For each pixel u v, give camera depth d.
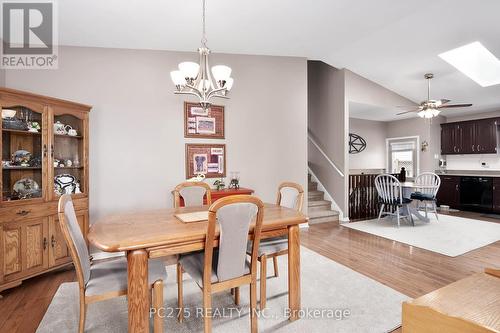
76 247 1.61
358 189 5.60
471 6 3.14
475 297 0.80
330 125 5.68
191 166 3.86
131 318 1.54
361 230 4.55
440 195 6.69
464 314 0.72
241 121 4.21
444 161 7.15
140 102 3.59
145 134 3.62
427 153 6.98
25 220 2.54
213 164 4.01
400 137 7.67
